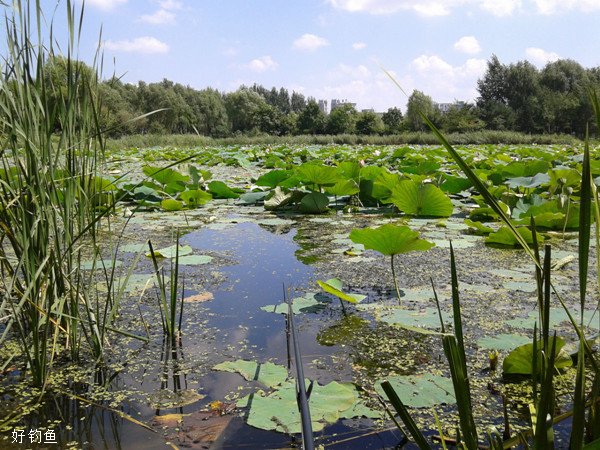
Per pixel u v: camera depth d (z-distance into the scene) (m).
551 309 1.79
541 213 3.21
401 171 5.57
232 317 1.75
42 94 1.35
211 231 3.31
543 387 0.64
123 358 1.45
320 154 10.15
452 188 4.30
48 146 1.35
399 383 1.26
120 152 13.56
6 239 2.55
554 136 23.33
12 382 1.32
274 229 3.39
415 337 1.57
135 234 3.17
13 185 1.42
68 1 1.36
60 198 1.56
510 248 2.76
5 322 1.71
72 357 1.44
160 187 4.61
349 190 4.00
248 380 1.29
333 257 2.59
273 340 1.55
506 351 1.46
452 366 0.73
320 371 1.34
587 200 0.56
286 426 1.08
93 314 1.64
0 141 1.38
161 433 1.07
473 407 1.16
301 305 1.86
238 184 6.20
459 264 2.42
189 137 22.27
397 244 1.86
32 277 1.35
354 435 1.05
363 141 24.11
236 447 1.01
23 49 1.31
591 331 1.57
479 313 1.77
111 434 1.07
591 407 0.80
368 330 1.62
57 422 1.12
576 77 34.31
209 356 1.45
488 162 6.29
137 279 2.16
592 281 2.12
